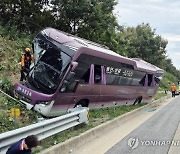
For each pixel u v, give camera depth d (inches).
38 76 550.0
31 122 488.7
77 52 555.2
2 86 573.9
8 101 527.2
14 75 673.6
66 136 444.1
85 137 470.6
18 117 482.3
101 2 1203.2
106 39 1279.5
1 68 658.8
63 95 546.3
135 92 922.1
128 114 751.7
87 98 624.4
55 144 394.0
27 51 597.9
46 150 358.9
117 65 724.7
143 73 956.0
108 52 688.4
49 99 524.1
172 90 1803.6
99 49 651.5
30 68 570.3
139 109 896.3
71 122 475.8
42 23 1062.4
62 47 555.5
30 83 551.8
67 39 572.4
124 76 786.2
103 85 669.9
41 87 537.6
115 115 695.1
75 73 566.6
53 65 548.4
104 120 615.5
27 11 1038.4
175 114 842.2
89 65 605.9
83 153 402.9
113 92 737.6
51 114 536.7
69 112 506.6
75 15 1075.3
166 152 407.8
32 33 1017.5
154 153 402.3
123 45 1654.8
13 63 714.2
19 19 1012.5
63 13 1059.9
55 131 415.5
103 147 439.2
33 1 1052.5
